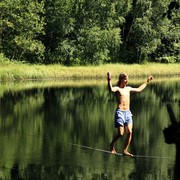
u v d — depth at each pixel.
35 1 43.69
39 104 21.77
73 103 22.45
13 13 41.91
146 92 27.94
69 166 9.91
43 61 45.38
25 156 10.80
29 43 42.69
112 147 10.33
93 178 9.03
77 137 13.46
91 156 10.92
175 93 27.09
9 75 35.81
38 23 43.56
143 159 10.59
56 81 36.47
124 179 8.98
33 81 35.91
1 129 14.59
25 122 16.17
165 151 11.52
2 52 42.59
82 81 36.97
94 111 19.56
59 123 16.08
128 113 10.14
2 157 10.70
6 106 20.83
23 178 9.01
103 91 28.88
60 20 45.62
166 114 18.33
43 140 12.84
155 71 43.50
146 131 14.55
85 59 46.69
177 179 3.65
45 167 9.80
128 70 41.84
